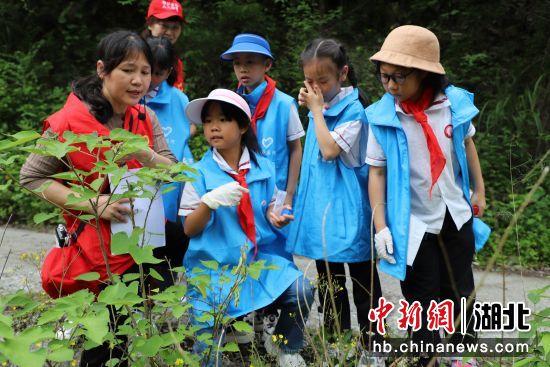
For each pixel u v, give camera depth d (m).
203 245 2.70
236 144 2.84
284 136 3.38
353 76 3.17
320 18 8.51
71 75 8.73
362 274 3.02
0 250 5.15
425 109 2.72
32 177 2.38
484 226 2.97
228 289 2.60
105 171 1.85
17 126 7.74
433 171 2.65
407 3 8.65
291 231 3.08
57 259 2.43
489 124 7.05
